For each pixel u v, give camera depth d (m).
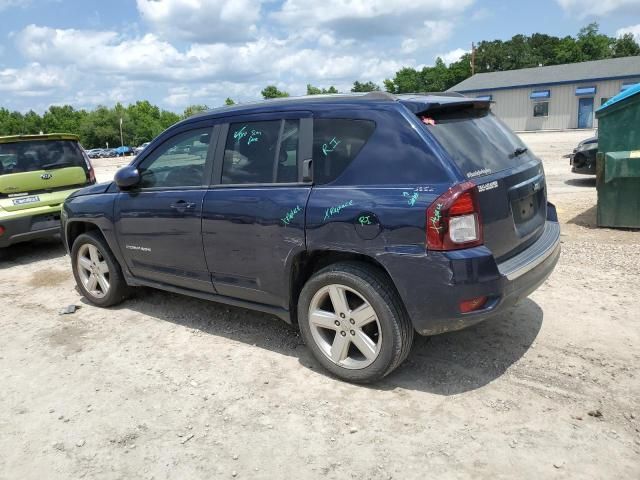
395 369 3.88
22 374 4.14
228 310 5.21
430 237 3.17
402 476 2.80
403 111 3.43
